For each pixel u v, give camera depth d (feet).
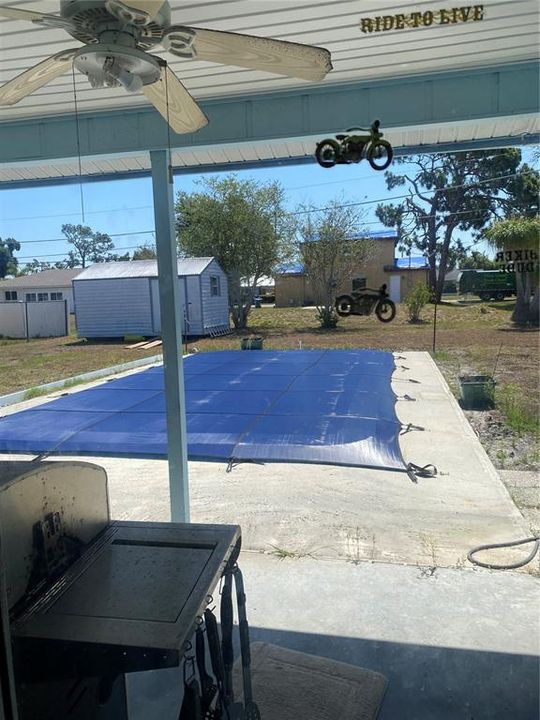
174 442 11.10
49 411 22.62
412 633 7.85
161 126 10.54
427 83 9.42
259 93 10.02
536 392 24.03
